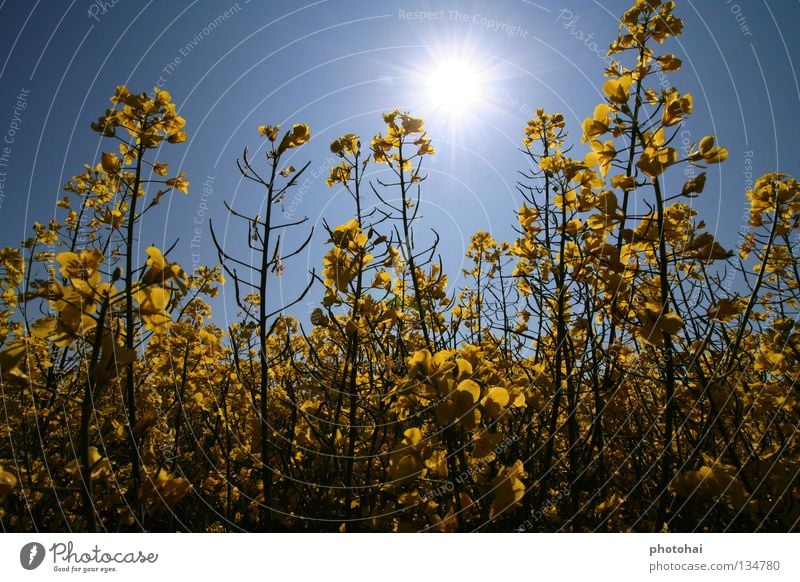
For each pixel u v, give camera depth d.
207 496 3.01
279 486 3.13
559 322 2.54
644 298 2.12
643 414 3.16
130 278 1.50
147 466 2.11
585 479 2.94
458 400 1.54
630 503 2.74
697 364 2.19
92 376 1.14
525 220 2.95
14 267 3.44
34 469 2.70
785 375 2.60
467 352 1.73
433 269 3.45
